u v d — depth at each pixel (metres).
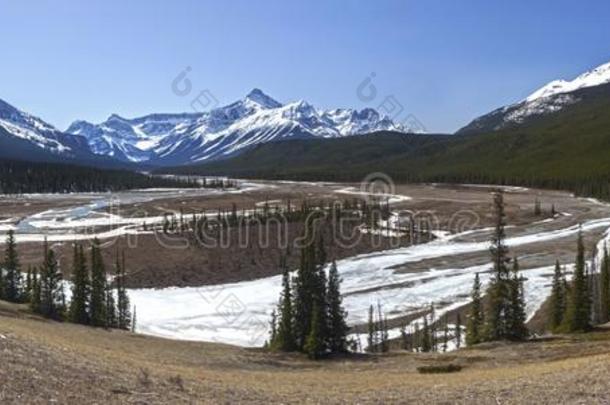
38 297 84.25
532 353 57.34
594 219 182.00
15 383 21.41
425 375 45.69
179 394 26.12
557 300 78.94
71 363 27.81
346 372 52.25
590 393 27.44
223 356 60.25
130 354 47.50
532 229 168.00
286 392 31.62
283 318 69.69
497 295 69.62
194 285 117.00
